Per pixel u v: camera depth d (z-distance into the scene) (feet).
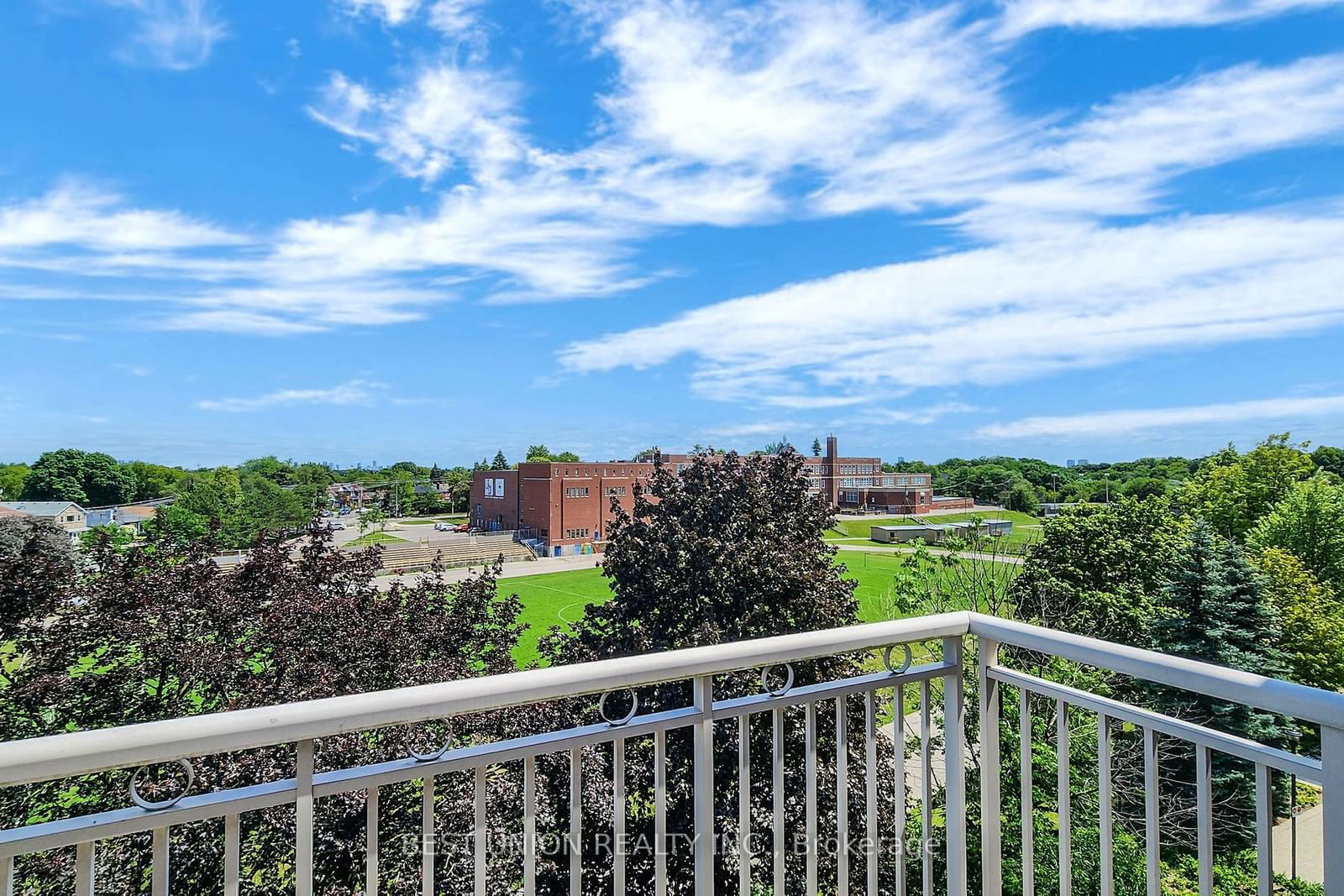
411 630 28.66
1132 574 60.29
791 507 37.11
